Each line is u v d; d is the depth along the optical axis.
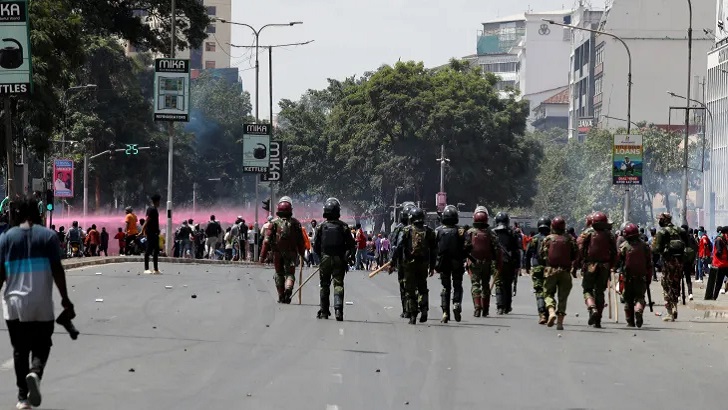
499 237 37.62
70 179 89.69
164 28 105.62
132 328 27.83
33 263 16.41
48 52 67.69
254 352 23.91
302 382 19.86
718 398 19.56
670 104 191.12
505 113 141.75
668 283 37.88
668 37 190.75
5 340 24.31
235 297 39.19
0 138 67.38
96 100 138.00
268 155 96.62
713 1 190.62
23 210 16.61
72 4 98.00
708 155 153.00
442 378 20.92
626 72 192.38
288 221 37.44
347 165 142.50
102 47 136.62
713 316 41.53
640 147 83.44
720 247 49.19
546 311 33.69
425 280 32.47
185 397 17.86
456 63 147.12
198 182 181.88
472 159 137.00
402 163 136.62
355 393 18.78
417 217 32.25
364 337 27.73
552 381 21.08
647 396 19.58
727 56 150.62
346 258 32.47
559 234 32.88
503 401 18.45
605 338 30.09
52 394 17.88
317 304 38.09
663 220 38.06
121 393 18.12
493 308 40.66
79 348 23.64
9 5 42.38
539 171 154.88
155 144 143.12
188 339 25.92
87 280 45.69
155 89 77.94
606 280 33.69
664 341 29.84
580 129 196.38
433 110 135.75
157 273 52.78
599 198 147.50
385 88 138.88
